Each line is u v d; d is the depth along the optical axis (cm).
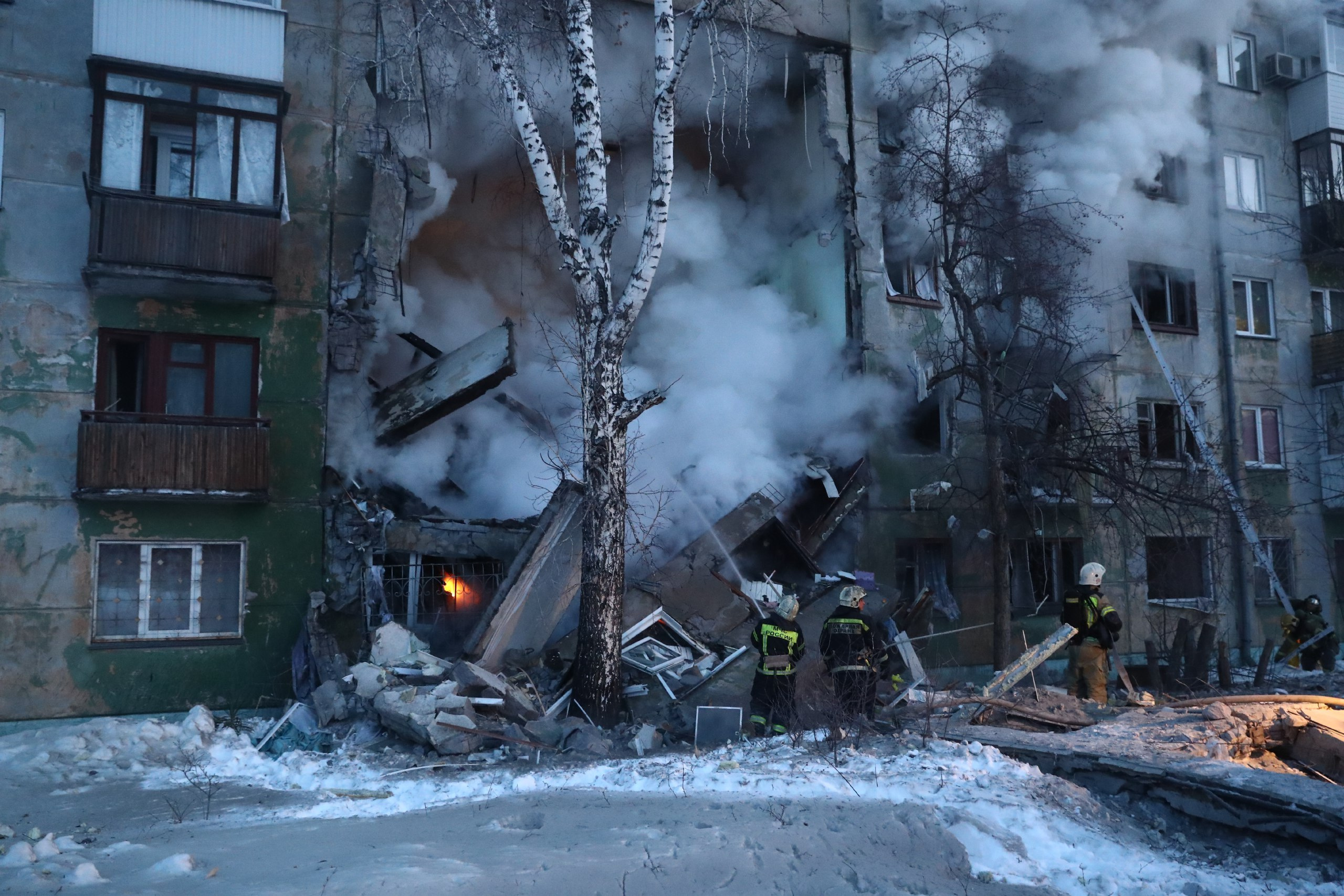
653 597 1286
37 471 1188
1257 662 1895
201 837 598
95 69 1219
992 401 1484
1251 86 2116
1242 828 669
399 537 1310
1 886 450
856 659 931
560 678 1149
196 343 1282
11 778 895
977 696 979
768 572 1499
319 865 491
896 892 481
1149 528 1830
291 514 1295
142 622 1223
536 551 1230
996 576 1442
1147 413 1900
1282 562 2009
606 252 1112
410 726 970
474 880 459
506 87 1138
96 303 1237
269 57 1299
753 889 482
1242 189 2086
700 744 974
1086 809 694
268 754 1035
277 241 1268
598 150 1130
